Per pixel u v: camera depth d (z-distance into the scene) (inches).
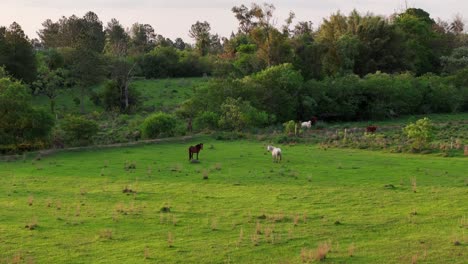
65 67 3934.5
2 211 1066.1
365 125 2947.8
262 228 945.5
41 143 2031.3
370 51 4286.4
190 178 1412.4
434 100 3383.4
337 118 3270.2
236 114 2492.6
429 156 1827.0
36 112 2021.4
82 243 863.7
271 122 2800.2
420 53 4751.5
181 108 2797.7
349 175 1446.9
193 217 1022.4
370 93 3213.6
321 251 797.9
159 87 4111.7
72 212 1057.5
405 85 3282.5
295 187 1293.1
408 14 5418.3
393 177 1416.1
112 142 2240.4
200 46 5979.3
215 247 844.6
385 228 944.3
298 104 3105.3
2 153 1930.4
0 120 1977.1
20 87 2036.2
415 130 1924.2
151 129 2345.0
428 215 1024.9
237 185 1322.6
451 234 903.1
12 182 1368.1
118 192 1240.2
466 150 1827.0
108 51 4724.4
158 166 1610.5
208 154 1862.7
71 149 1989.4
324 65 3969.0
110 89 3444.9
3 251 826.2
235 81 2832.2
